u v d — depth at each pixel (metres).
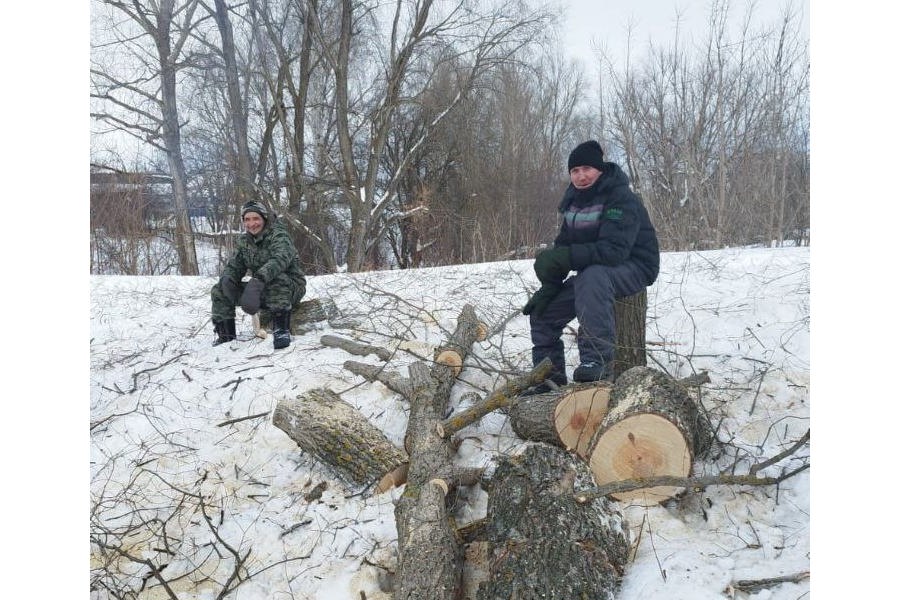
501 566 2.28
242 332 5.71
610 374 3.57
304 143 19.47
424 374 3.93
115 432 3.95
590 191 3.80
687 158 12.59
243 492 3.34
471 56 17.33
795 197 11.91
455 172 22.59
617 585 2.31
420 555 2.39
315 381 4.36
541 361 3.69
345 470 3.25
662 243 12.32
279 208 15.98
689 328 4.75
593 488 2.62
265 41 16.97
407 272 7.58
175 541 3.02
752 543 2.51
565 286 3.86
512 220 18.95
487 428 3.59
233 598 2.65
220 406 4.19
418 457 3.11
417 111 21.06
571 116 25.80
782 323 4.54
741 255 6.77
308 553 2.85
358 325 5.55
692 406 2.95
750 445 3.20
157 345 5.49
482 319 5.32
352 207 16.58
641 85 14.03
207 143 17.25
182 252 15.29
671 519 2.67
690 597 2.17
